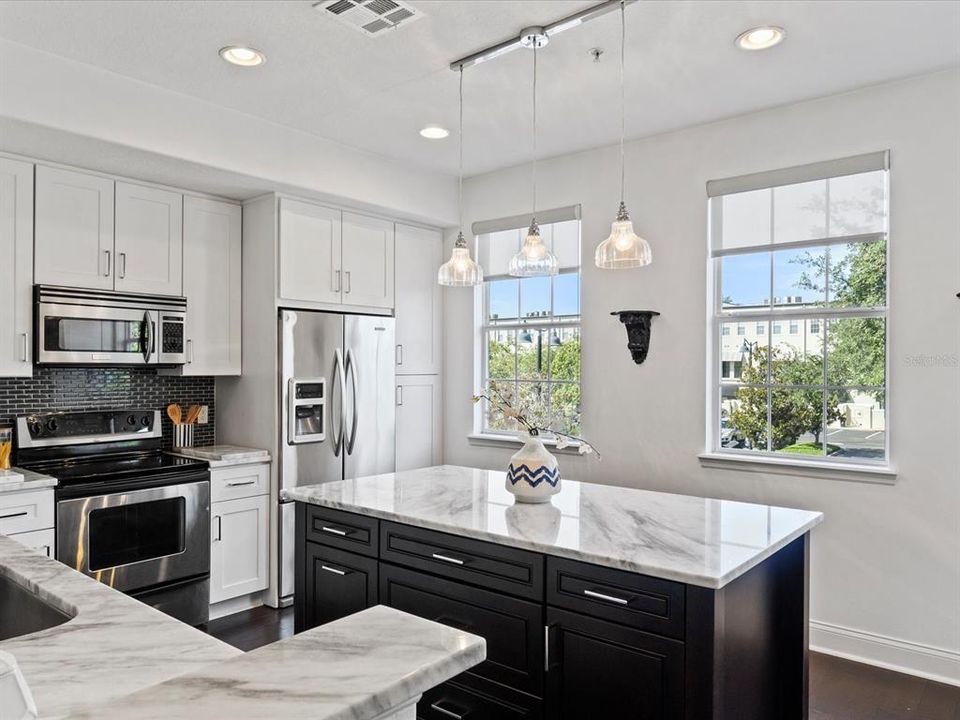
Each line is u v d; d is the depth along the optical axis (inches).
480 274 119.6
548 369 177.8
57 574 58.4
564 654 81.2
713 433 148.7
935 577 119.8
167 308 146.6
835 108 130.9
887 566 124.4
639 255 101.3
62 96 114.1
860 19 102.0
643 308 155.9
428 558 94.4
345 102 134.7
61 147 122.9
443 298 198.5
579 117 143.3
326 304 166.1
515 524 90.3
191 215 153.2
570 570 80.5
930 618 120.3
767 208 141.6
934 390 120.3
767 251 141.8
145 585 134.5
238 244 162.6
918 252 122.1
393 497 107.6
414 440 189.3
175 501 139.8
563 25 103.3
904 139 123.5
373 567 101.7
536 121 145.6
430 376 194.5
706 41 108.9
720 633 71.4
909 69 119.3
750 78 123.4
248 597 155.9
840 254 133.8
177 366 151.9
